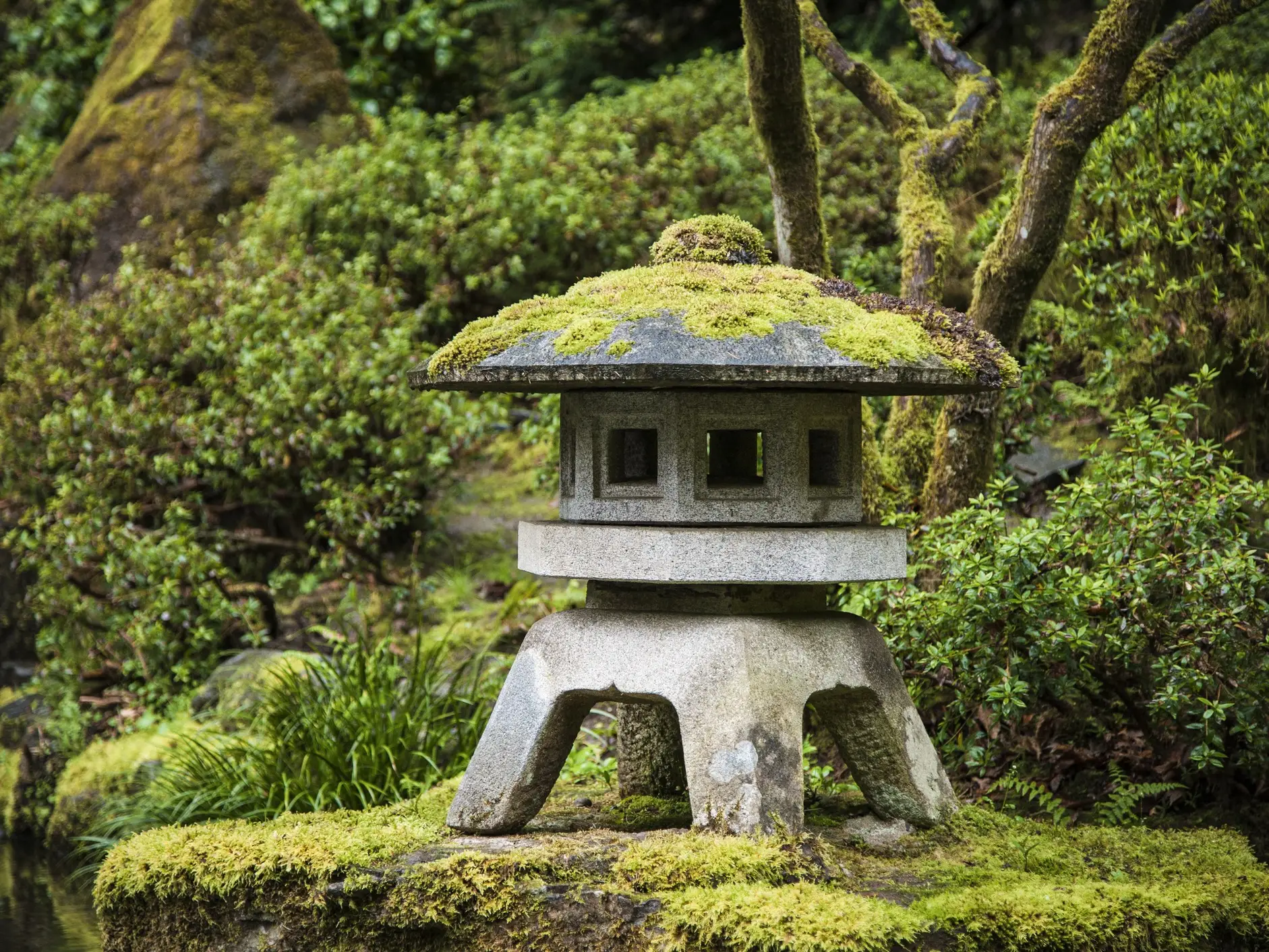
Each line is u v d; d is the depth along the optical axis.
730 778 2.68
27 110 10.25
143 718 5.70
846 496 2.89
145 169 7.97
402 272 7.21
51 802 5.70
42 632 6.34
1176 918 2.57
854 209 6.80
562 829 3.05
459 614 5.94
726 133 7.30
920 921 2.43
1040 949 2.48
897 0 8.93
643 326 2.64
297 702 4.82
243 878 2.80
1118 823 3.48
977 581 3.40
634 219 7.25
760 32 3.70
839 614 2.96
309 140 8.28
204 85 8.07
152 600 6.00
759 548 2.67
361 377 5.93
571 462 2.92
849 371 2.56
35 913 4.61
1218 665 3.41
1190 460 3.49
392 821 3.08
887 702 2.94
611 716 4.89
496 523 6.67
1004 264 4.06
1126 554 3.48
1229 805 3.68
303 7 8.66
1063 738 4.01
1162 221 4.59
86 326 6.40
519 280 7.27
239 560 6.55
